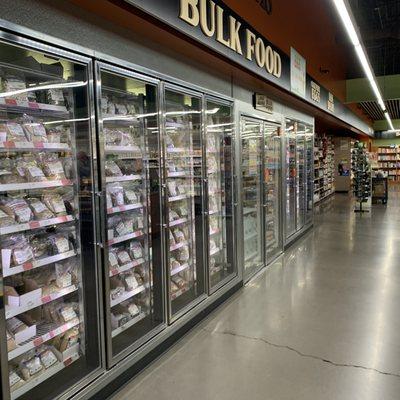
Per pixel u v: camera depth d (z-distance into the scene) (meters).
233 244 4.53
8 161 2.20
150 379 2.79
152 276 3.22
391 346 3.22
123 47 2.75
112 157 2.95
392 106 15.83
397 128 22.50
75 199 2.49
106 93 2.96
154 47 3.10
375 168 22.73
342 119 11.34
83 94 2.40
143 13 2.53
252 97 5.13
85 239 2.49
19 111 2.29
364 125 17.55
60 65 2.39
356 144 12.59
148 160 3.11
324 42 8.48
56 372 2.43
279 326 3.63
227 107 4.46
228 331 3.54
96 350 2.53
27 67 2.25
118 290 2.92
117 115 2.91
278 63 5.23
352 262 5.89
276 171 6.32
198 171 3.87
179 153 3.72
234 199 4.54
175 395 2.60
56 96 2.41
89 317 2.54
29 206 2.27
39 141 2.26
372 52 15.23
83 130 2.43
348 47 11.66
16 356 2.15
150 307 3.24
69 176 2.49
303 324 3.67
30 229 2.34
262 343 3.30
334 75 9.92
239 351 3.17
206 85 3.93
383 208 12.34
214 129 4.45
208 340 3.37
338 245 7.07
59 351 2.48
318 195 14.39
